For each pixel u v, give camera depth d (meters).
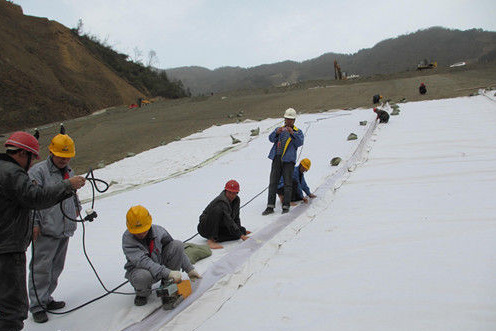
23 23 57.50
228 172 11.23
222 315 3.71
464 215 5.42
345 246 4.93
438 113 16.47
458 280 3.76
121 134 24.83
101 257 5.57
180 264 4.38
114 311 3.92
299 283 4.12
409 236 4.95
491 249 4.30
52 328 3.71
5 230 2.95
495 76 30.66
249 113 27.02
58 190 3.16
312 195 7.30
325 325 3.33
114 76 65.25
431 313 3.30
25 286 3.11
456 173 7.69
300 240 5.39
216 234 5.50
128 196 9.69
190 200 8.60
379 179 8.04
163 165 13.83
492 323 3.07
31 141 3.21
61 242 4.10
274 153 6.89
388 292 3.71
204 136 19.36
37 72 48.09
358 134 13.86
